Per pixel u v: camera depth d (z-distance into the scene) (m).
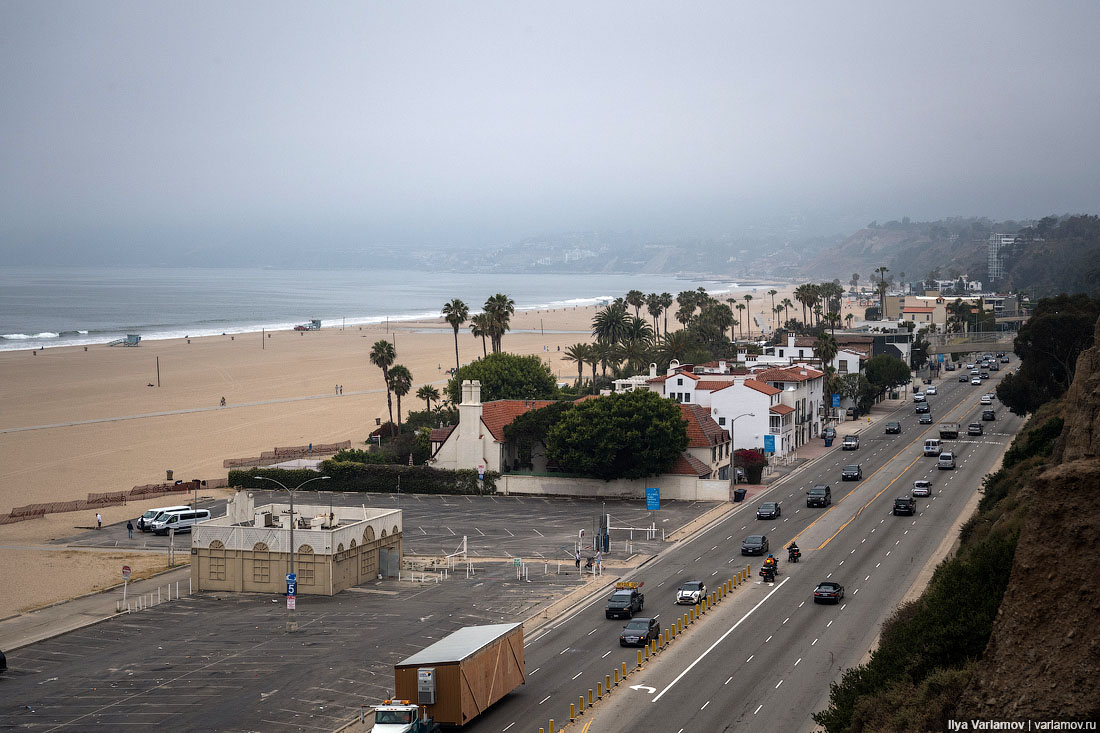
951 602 45.97
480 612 72.38
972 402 195.50
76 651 64.75
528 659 61.06
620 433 114.62
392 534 86.81
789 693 52.91
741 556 87.88
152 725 51.41
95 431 169.50
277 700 54.81
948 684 39.56
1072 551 28.91
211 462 142.62
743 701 52.00
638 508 112.44
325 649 64.06
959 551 71.62
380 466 124.38
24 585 82.69
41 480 130.50
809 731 47.31
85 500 118.56
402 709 46.41
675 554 90.25
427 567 87.38
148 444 157.25
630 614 69.31
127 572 76.12
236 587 80.81
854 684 47.16
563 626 68.25
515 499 119.50
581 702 52.75
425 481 123.38
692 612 69.81
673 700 52.62
